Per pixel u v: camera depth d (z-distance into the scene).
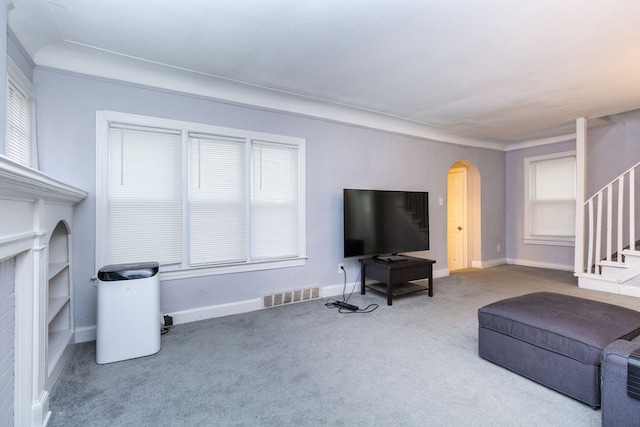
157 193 2.78
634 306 3.21
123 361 2.15
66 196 1.91
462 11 1.91
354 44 2.29
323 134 3.71
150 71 2.67
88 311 2.49
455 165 5.88
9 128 1.95
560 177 5.25
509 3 1.83
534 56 2.48
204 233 3.00
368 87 3.11
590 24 2.05
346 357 2.20
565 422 1.50
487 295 3.79
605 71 2.77
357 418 1.54
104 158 2.54
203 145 2.99
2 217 1.18
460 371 2.00
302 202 3.54
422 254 4.69
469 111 3.87
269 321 2.92
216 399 1.71
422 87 3.10
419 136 4.60
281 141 3.40
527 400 1.68
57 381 1.89
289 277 3.48
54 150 2.37
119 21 1.99
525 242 5.70
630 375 1.29
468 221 5.72
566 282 4.37
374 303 3.48
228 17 1.96
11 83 1.95
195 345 2.40
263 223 3.33
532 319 1.87
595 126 4.67
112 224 2.61
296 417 1.55
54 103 2.37
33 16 1.91
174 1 1.80
